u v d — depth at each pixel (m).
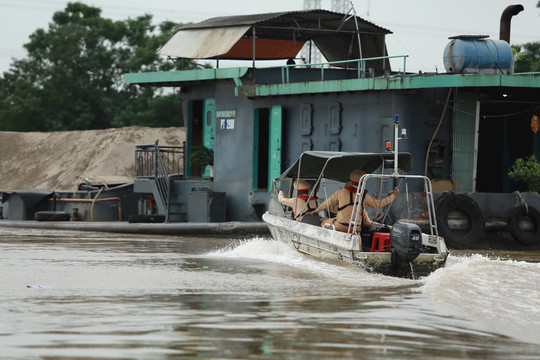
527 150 39.69
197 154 44.50
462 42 35.88
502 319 16.62
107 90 124.88
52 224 43.09
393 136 36.03
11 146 88.62
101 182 49.34
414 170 36.12
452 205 34.16
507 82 34.12
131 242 34.41
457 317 16.59
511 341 14.66
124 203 47.62
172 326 14.90
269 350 13.22
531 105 38.53
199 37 44.00
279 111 40.28
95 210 46.75
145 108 119.00
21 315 15.85
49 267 23.94
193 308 16.88
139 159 47.53
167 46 44.94
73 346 13.19
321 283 21.11
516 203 35.16
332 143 38.25
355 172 25.78
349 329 14.98
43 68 123.25
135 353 12.79
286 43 47.62
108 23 124.38
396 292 19.59
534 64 83.00
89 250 30.09
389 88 35.47
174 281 21.09
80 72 123.94
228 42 41.88
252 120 41.69
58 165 82.25
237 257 27.14
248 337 14.11
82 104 119.69
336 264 24.64
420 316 16.50
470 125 36.28
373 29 44.94
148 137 82.56
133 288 19.80
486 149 41.75
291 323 15.42
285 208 30.50
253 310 16.77
